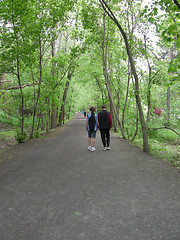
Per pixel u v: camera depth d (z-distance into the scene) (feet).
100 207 10.37
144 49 32.12
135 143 34.19
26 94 44.11
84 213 9.75
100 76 68.03
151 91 35.04
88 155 24.23
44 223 8.88
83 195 12.03
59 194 12.26
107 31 44.11
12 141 43.78
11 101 51.70
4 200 11.51
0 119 73.87
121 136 46.26
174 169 17.74
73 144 33.78
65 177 15.72
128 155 23.79
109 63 51.60
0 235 8.02
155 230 8.18
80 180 14.90
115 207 10.33
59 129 71.82
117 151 26.50
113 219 9.13
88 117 27.37
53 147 31.35
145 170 17.31
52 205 10.72
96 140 38.34
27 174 16.81
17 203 11.07
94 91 92.99
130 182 14.24
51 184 14.15
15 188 13.47
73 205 10.68
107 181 14.53
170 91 40.24
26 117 76.84
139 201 11.01
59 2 42.55
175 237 7.69
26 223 8.91
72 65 49.16
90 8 40.98
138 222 8.83
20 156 25.12
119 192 12.39
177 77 23.52
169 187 13.09
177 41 18.67
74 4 44.88
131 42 30.68
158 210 9.90
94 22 42.88
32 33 38.58
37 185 13.99
